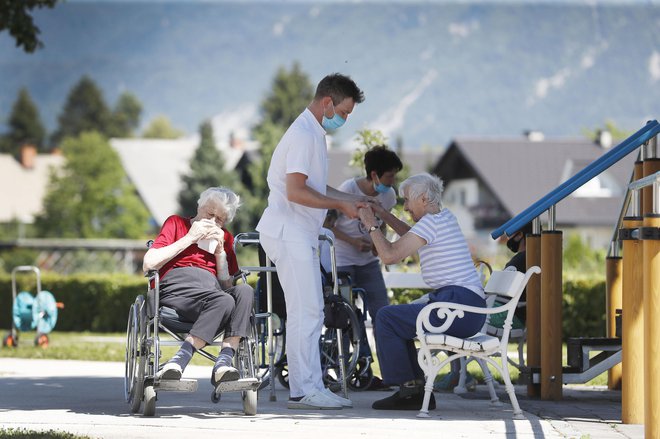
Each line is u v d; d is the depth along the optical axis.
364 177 14.01
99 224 120.00
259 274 12.86
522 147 92.00
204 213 10.97
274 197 11.29
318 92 11.23
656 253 8.77
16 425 9.73
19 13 20.83
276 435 9.16
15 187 146.00
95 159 120.25
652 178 8.91
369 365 13.48
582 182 12.10
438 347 10.51
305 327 11.19
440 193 11.02
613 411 11.16
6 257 85.69
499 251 79.75
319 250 12.46
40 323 23.42
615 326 13.34
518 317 13.55
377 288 14.11
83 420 10.12
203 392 13.20
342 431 9.45
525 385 14.37
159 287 10.61
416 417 10.47
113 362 18.98
